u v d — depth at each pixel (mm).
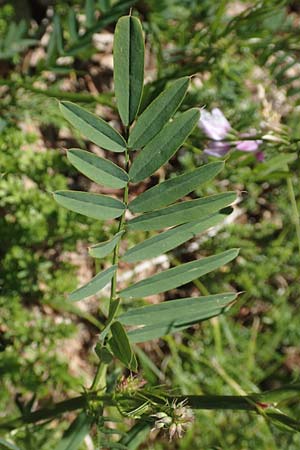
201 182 293
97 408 346
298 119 658
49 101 573
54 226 547
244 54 607
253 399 314
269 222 653
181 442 582
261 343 637
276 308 644
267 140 467
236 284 649
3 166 535
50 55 537
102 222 556
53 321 563
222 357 616
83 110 279
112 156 651
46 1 643
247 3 678
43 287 572
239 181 627
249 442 594
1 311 540
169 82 587
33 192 541
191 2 594
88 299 613
